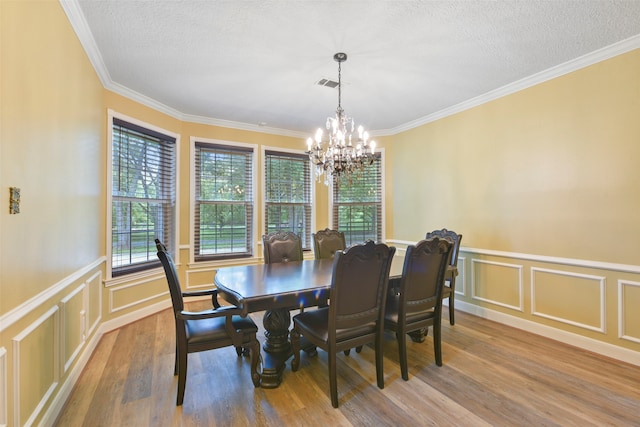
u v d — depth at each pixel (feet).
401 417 5.66
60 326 5.85
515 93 10.12
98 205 8.79
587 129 8.40
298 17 6.61
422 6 6.27
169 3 6.13
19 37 4.33
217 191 13.78
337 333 6.15
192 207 13.05
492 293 10.86
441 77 9.57
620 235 7.82
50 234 5.38
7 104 4.02
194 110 12.44
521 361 7.80
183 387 6.01
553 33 7.23
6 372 4.05
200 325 6.63
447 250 7.41
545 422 5.51
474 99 11.30
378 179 15.66
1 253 3.87
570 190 8.77
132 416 5.67
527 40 7.52
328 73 9.26
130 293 10.48
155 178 11.70
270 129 15.02
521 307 9.96
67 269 6.23
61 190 5.93
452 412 5.80
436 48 7.89
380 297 6.63
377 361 6.64
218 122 13.66
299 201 15.89
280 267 9.29
